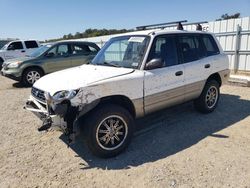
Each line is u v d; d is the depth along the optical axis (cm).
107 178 338
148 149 416
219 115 567
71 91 353
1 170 366
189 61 502
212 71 550
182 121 536
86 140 376
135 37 464
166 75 448
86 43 1141
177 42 488
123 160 384
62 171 359
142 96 417
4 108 701
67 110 348
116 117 389
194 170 346
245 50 1030
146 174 342
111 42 509
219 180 321
